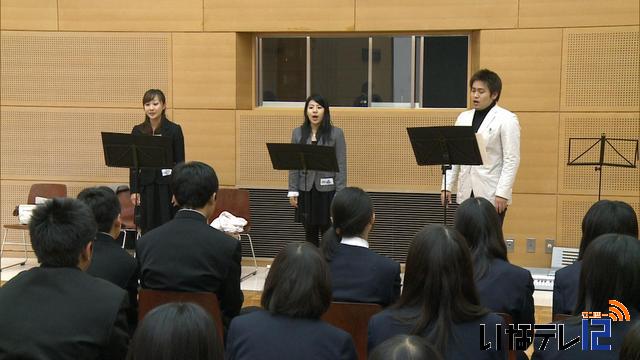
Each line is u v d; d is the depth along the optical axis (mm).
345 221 3271
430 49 7281
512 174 5477
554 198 6926
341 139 6004
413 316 2291
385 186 7277
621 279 2174
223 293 3316
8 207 7715
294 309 2195
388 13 7082
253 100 7562
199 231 3307
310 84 7500
